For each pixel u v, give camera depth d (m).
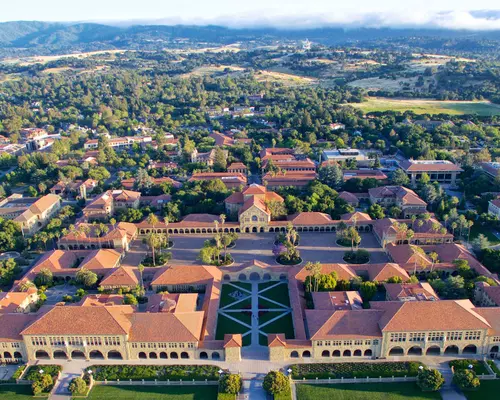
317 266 182.50
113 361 152.25
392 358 150.62
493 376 140.50
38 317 155.12
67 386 141.25
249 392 137.12
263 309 177.88
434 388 135.12
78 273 194.62
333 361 149.38
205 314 167.25
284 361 150.12
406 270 196.75
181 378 143.38
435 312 149.50
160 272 194.12
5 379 145.25
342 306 163.62
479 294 175.12
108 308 156.50
